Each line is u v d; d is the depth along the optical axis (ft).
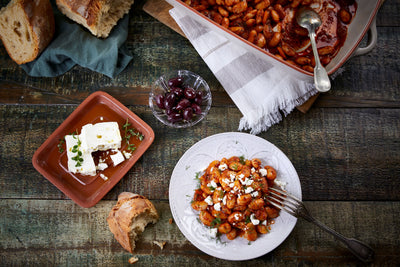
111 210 2.19
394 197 2.26
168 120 2.28
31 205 2.29
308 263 2.18
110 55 2.35
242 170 2.06
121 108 2.35
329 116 2.37
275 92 2.31
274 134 2.35
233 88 2.33
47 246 2.24
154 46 2.49
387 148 2.33
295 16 2.23
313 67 2.18
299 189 2.16
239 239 2.10
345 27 2.22
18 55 2.41
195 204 2.08
